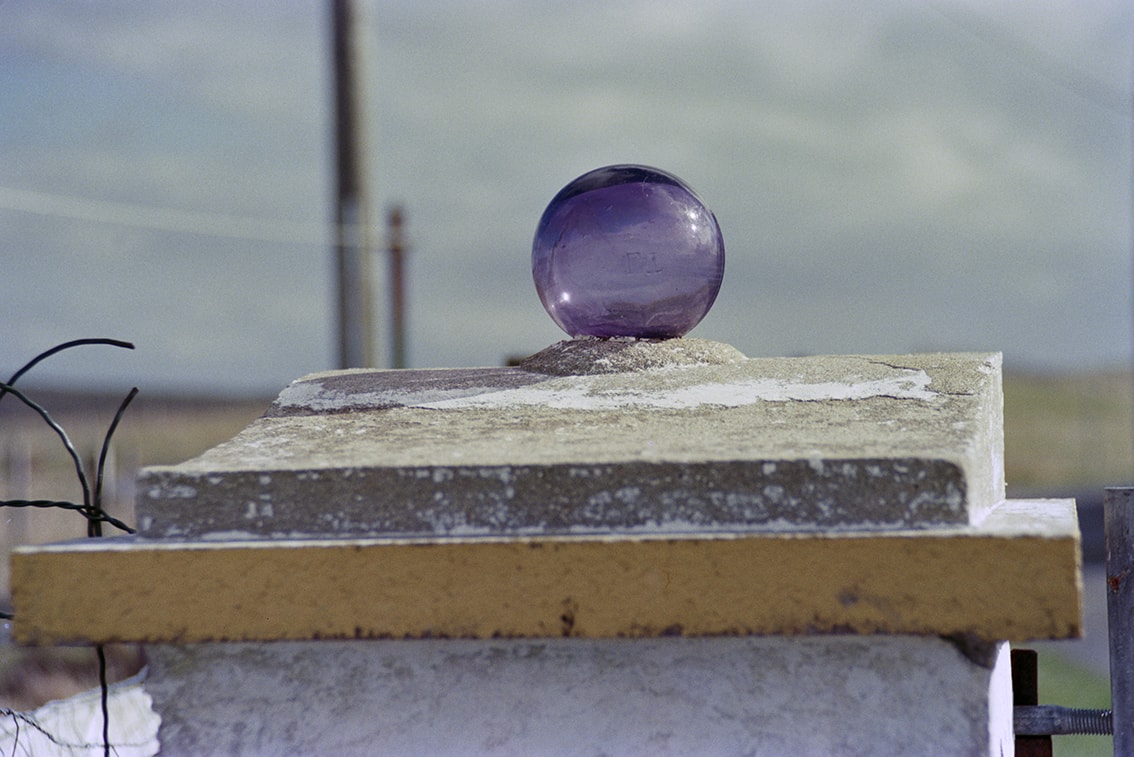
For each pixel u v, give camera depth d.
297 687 1.82
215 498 1.78
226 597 1.75
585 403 1.94
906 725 1.78
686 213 2.07
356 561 1.74
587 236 2.05
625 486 1.75
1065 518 1.80
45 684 3.28
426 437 1.87
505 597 1.73
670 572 1.72
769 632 1.72
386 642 1.82
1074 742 3.91
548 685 1.81
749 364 2.04
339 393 2.02
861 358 2.03
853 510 1.74
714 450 1.78
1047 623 1.70
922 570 1.71
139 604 1.75
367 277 7.04
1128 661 2.02
